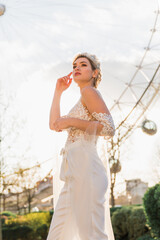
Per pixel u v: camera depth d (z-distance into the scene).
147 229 7.54
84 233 1.71
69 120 1.90
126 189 13.90
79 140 1.91
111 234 1.94
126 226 7.91
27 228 11.10
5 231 10.91
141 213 7.64
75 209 1.76
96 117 1.87
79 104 2.04
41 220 11.53
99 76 2.18
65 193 1.85
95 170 1.82
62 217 1.80
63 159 1.96
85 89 1.95
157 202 5.52
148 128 8.66
